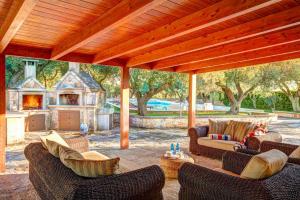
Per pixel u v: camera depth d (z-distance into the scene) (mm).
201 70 8602
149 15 3404
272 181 2131
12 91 9992
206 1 2957
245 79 11820
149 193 2613
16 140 7656
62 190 2283
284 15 3252
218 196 2328
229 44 5219
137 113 12883
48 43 4965
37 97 10641
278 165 2342
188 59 6273
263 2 2521
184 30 3434
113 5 3010
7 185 4020
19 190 3807
